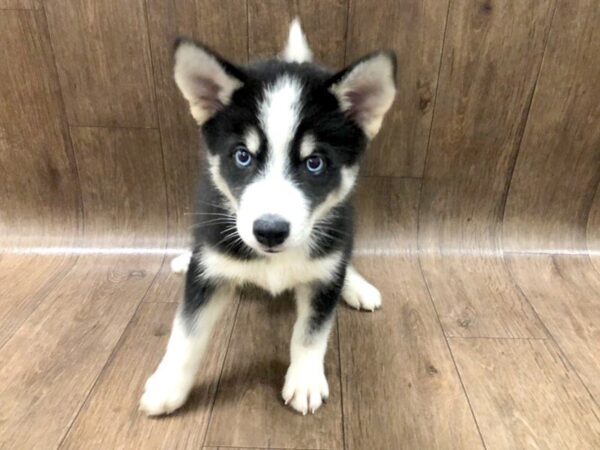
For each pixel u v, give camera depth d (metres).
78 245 0.55
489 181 0.54
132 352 0.41
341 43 0.48
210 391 0.38
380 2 0.47
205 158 0.39
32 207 0.55
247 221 0.30
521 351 0.43
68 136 0.51
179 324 0.36
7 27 0.47
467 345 0.44
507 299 0.50
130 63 0.48
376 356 0.42
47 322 0.44
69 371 0.39
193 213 0.43
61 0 0.45
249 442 0.34
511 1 0.46
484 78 0.50
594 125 0.52
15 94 0.49
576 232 0.57
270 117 0.32
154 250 0.55
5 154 0.52
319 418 0.36
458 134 0.52
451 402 0.38
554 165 0.54
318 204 0.34
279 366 0.41
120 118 0.51
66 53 0.48
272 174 0.32
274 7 0.47
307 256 0.37
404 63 0.49
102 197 0.54
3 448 0.33
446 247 0.56
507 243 0.57
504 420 0.37
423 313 0.48
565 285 0.52
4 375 0.38
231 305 0.48
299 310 0.40
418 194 0.55
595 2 0.46
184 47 0.32
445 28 0.48
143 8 0.46
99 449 0.33
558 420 0.37
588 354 0.43
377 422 0.36
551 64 0.49
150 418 0.35
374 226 0.56
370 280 0.52
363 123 0.35
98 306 0.47
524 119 0.51
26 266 0.52
